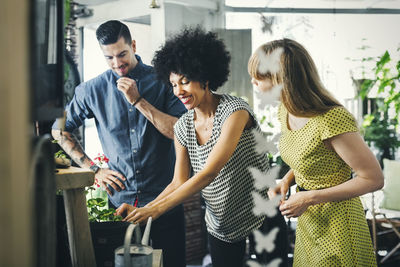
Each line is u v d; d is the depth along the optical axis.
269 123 3.40
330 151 1.56
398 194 3.73
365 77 4.07
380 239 3.77
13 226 0.45
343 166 1.59
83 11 2.84
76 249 1.23
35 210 0.56
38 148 0.61
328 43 3.96
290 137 1.65
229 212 1.94
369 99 4.16
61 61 0.93
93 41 2.89
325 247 1.59
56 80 0.92
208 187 1.94
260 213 1.95
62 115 0.94
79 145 2.72
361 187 1.50
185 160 2.01
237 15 3.61
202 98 1.83
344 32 3.98
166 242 2.45
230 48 3.57
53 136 2.69
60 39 0.93
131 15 2.95
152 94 2.66
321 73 4.00
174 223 2.47
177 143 2.00
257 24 3.70
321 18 3.90
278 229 1.98
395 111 3.98
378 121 4.17
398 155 4.19
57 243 1.23
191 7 3.23
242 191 1.90
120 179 2.69
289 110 1.58
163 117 2.61
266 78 1.63
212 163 1.70
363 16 3.98
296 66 1.56
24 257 0.46
